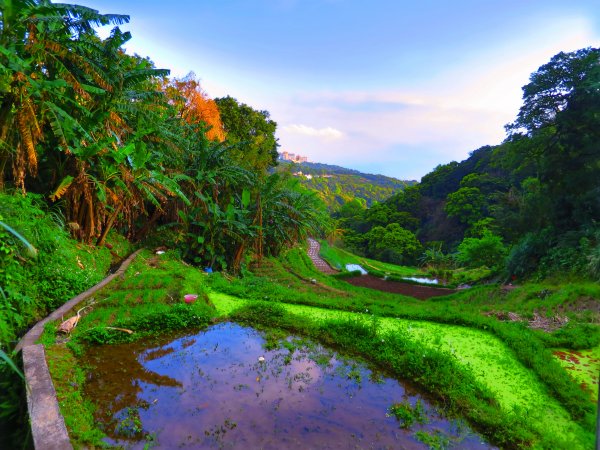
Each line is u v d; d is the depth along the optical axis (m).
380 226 46.47
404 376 4.36
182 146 11.58
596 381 4.49
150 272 7.78
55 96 6.83
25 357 3.82
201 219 11.95
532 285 12.86
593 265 11.69
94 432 2.93
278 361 4.64
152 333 5.23
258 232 13.73
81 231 8.33
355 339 5.24
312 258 21.75
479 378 4.44
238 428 3.23
